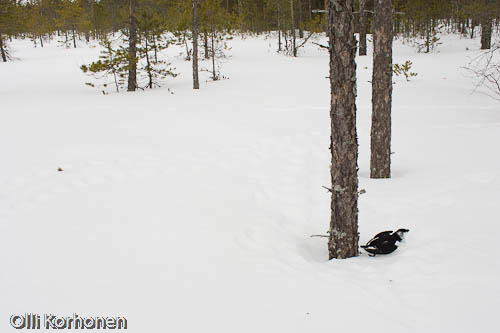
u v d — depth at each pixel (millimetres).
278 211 6176
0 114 13320
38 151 9078
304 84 17812
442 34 30844
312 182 7309
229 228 5410
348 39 4008
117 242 4875
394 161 8047
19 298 3662
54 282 3949
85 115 13141
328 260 4648
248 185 7180
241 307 3562
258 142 9828
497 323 3195
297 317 3408
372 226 5398
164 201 6289
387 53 6715
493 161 7172
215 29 21969
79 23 46531
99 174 7555
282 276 4137
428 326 3232
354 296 3715
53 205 6062
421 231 5008
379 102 6930
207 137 10328
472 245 4469
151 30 18750
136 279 4031
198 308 3541
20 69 26531
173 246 4805
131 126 11555
